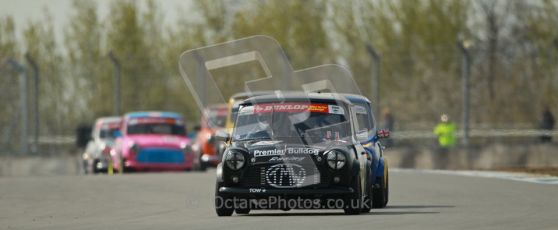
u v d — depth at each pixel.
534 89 139.38
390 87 138.88
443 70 135.38
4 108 152.88
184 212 61.00
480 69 141.88
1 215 61.59
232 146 56.53
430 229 46.16
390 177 94.25
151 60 174.62
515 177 92.62
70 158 149.00
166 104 174.00
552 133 135.25
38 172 144.50
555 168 107.81
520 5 191.00
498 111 140.00
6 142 153.25
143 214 60.12
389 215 55.38
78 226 52.00
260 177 55.22
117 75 145.12
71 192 80.88
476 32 197.25
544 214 54.59
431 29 198.75
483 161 117.19
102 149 128.75
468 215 54.62
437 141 138.00
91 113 198.88
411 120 139.00
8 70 152.50
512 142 139.62
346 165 54.94
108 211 63.06
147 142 120.50
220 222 52.00
